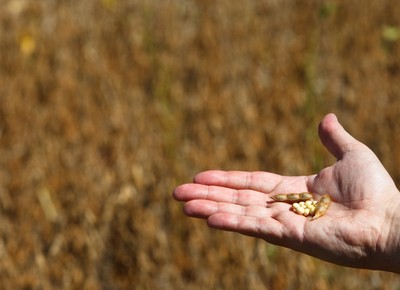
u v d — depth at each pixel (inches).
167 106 267.9
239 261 218.7
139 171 241.1
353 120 277.1
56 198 234.1
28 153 253.8
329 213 126.3
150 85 288.7
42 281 218.8
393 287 214.8
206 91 283.6
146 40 300.4
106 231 228.2
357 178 127.3
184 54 307.4
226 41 317.4
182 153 254.2
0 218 230.8
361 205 124.6
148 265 221.0
